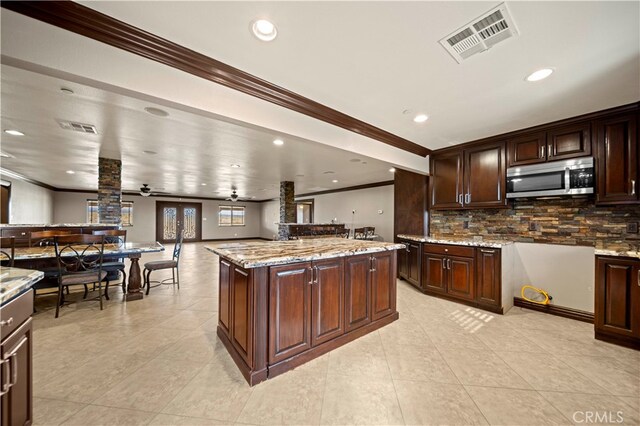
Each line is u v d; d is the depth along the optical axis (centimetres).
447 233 424
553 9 140
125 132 334
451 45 170
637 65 190
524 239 346
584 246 294
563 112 271
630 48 172
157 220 1120
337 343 231
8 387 113
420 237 405
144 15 145
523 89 226
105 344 236
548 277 316
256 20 149
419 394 171
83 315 307
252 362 181
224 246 268
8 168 588
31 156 468
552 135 298
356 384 181
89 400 163
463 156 377
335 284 231
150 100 174
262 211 1374
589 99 242
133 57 162
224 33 160
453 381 184
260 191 984
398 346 234
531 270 329
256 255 203
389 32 158
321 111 259
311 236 668
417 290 410
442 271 366
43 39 138
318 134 265
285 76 207
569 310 298
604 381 183
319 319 219
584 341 242
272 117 229
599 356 215
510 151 331
